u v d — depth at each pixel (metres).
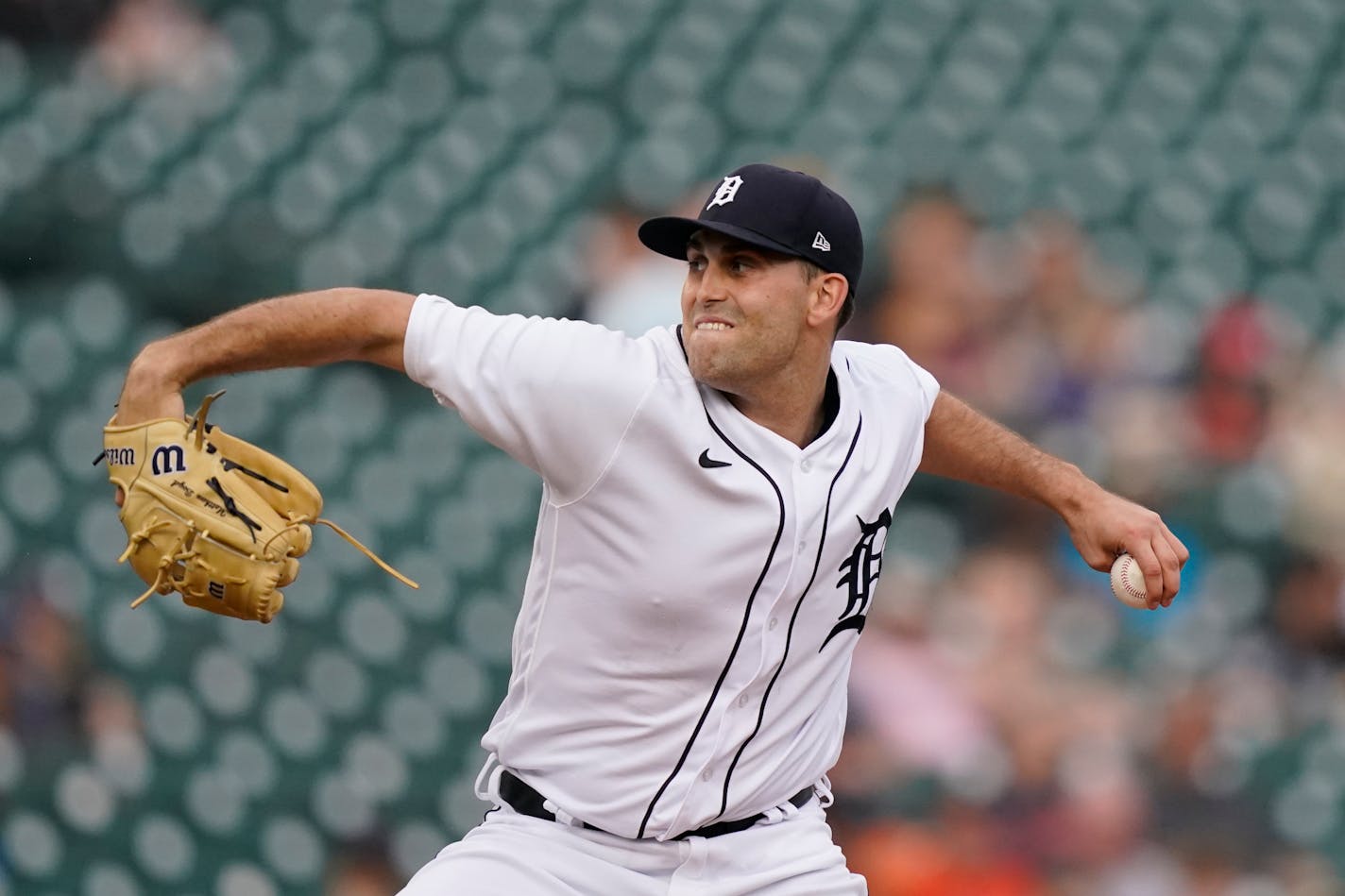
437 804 23.31
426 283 29.23
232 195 29.34
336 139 30.69
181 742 22.83
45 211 28.20
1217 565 26.66
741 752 10.31
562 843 10.41
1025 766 23.59
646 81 32.44
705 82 32.72
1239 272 30.97
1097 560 11.18
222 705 23.16
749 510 9.75
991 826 23.08
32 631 23.19
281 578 10.00
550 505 10.02
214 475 9.80
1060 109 33.62
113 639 23.23
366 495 25.48
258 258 28.83
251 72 31.09
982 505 25.44
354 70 31.64
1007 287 29.44
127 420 9.77
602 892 10.36
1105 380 28.45
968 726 23.78
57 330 26.88
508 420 9.55
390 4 32.19
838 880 10.80
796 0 33.97
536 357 9.54
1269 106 34.28
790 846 10.66
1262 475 27.52
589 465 9.61
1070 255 30.27
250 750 23.06
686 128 32.09
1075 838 23.19
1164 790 24.02
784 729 10.45
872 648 24.28
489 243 29.80
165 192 28.98
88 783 22.27
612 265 29.42
